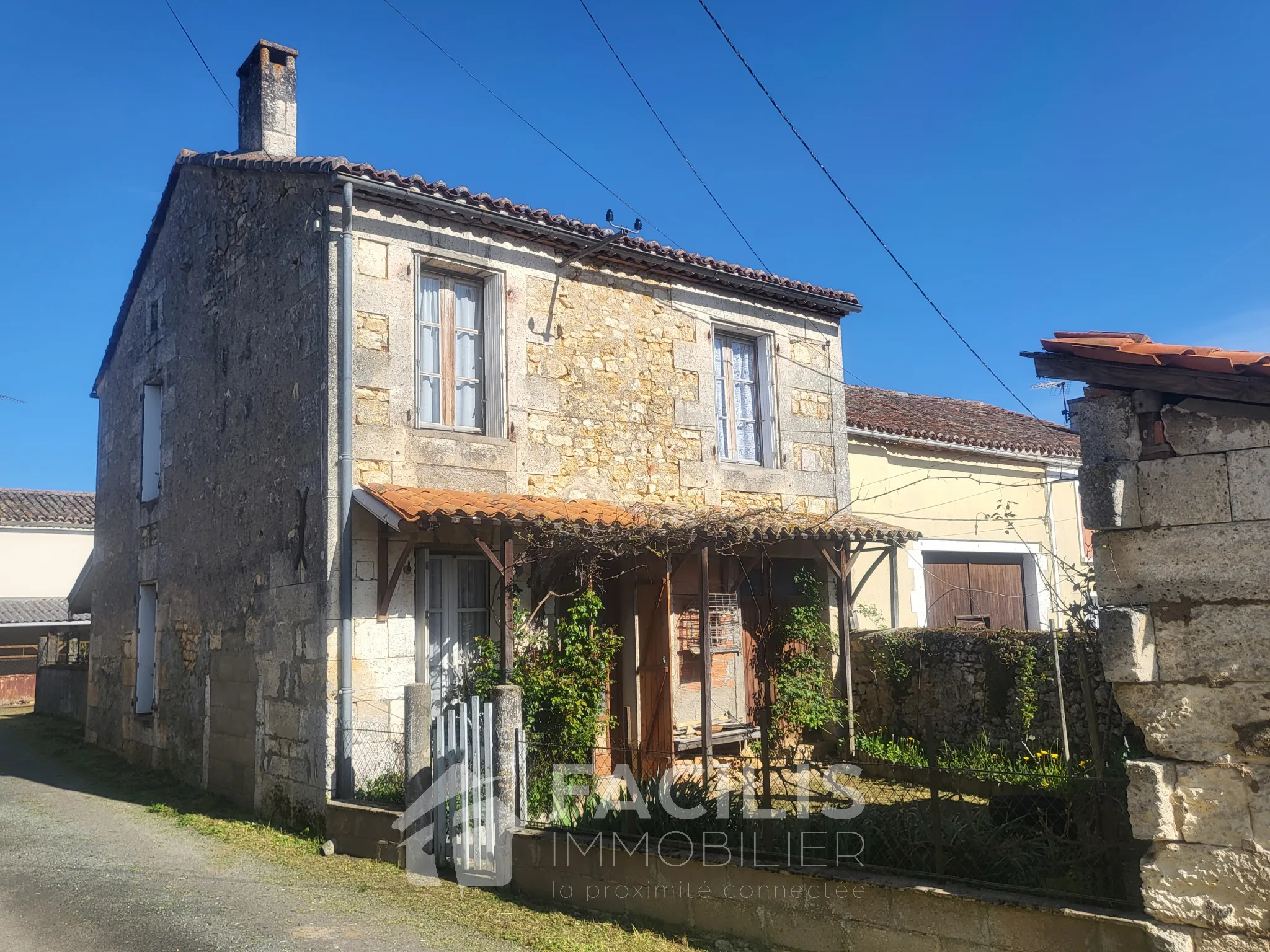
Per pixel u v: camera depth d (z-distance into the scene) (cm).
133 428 1338
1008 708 952
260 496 943
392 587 830
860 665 1114
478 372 962
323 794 794
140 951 534
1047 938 446
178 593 1133
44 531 2652
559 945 533
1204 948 413
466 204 917
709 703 923
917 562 1319
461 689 838
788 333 1212
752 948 527
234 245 1048
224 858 734
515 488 943
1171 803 425
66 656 1994
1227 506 422
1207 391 423
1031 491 1518
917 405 1620
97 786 1088
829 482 1223
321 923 574
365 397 855
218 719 1003
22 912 609
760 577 1123
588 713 839
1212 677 420
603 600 973
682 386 1096
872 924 493
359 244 870
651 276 1084
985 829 523
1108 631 439
